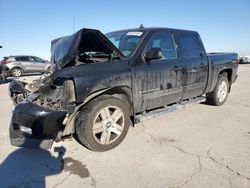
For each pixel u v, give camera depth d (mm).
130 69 3689
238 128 4469
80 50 3842
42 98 3531
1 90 9625
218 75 5801
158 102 4270
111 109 3596
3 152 3549
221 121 4871
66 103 3156
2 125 4762
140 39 4051
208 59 5340
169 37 4535
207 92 5617
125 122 3707
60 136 3293
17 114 3215
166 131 4320
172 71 4344
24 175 2957
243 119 5008
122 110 3633
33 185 2754
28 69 17078
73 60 3385
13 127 3311
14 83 4551
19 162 3260
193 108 5844
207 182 2752
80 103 3248
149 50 3879
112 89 3605
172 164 3158
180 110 5656
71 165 3176
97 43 3635
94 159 3320
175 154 3436
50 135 3113
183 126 4578
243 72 17375
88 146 3408
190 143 3805
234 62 6266
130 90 3719
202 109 5754
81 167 3123
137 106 3898
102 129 3449
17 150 3609
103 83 3348
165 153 3469
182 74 4574
